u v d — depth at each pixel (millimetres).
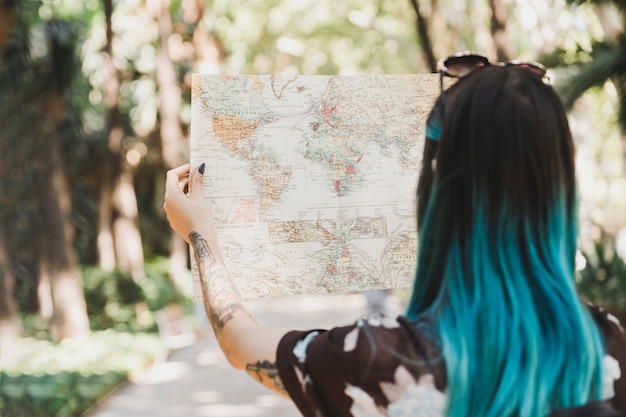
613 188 28938
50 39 16734
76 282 16469
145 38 25141
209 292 1584
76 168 24281
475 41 23297
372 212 1837
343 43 32344
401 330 1336
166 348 16078
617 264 12992
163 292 21047
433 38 22672
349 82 1876
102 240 24484
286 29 31688
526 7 20172
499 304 1305
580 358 1287
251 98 1845
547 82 1478
